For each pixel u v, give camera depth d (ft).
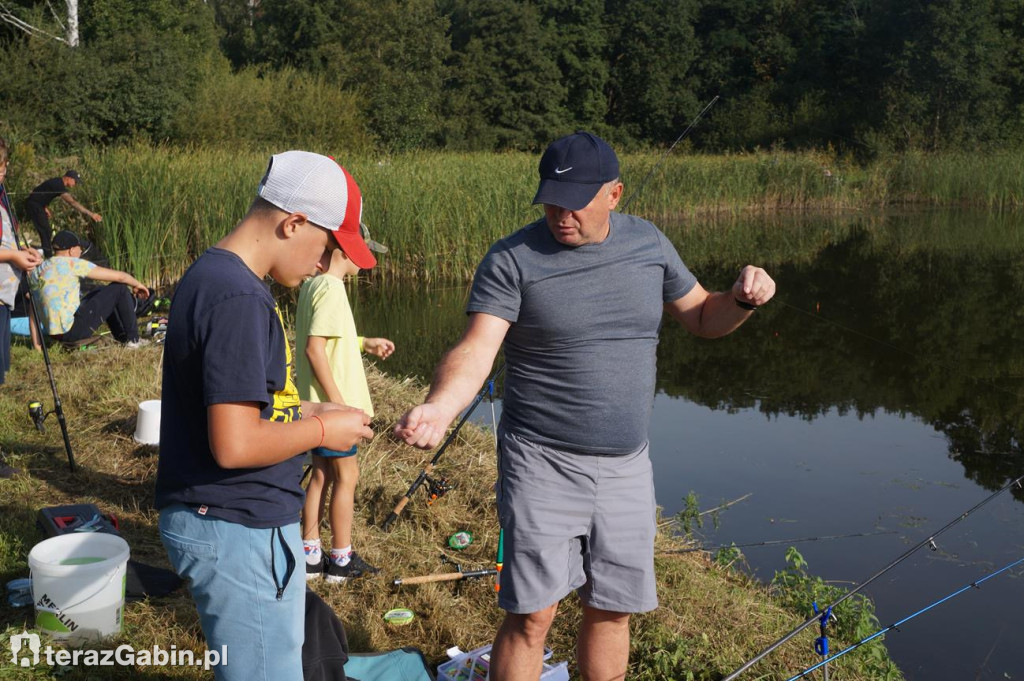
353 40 120.88
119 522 15.05
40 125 70.54
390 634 12.56
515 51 141.79
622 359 9.17
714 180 81.05
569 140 8.87
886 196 87.71
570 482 9.20
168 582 12.56
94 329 25.75
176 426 7.39
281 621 7.64
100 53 77.10
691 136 144.46
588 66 148.05
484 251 48.83
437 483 16.14
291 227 7.44
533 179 55.26
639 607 9.46
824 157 89.66
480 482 17.83
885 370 32.53
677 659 12.10
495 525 16.08
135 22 92.32
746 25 142.82
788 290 46.70
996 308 42.57
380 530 15.44
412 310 41.37
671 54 147.54
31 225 39.78
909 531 18.90
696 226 73.56
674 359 34.24
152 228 40.22
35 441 18.56
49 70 73.10
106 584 10.95
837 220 77.51
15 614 11.52
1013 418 27.22
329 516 14.30
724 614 13.80
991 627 15.02
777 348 35.73
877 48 97.04
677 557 16.19
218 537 7.36
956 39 90.58
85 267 25.59
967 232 69.51
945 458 23.58
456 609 13.20
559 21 152.15
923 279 49.65
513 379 9.41
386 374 27.81
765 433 25.58
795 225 74.28
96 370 22.98
